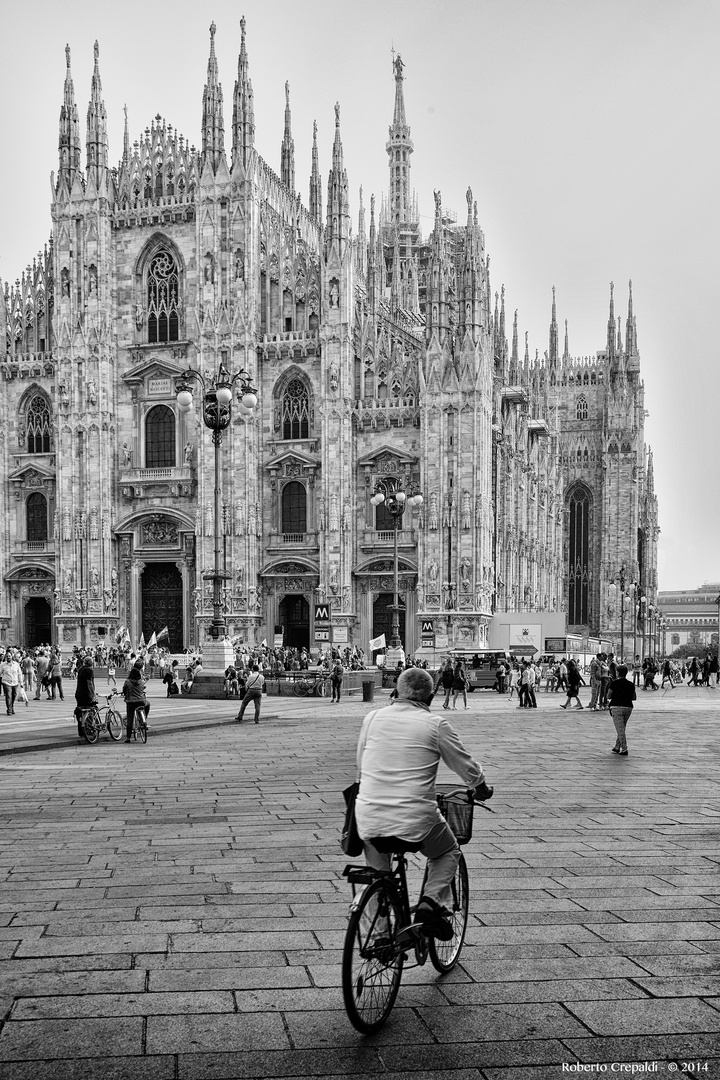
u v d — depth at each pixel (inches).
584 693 3036.4
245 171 3641.7
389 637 3570.4
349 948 353.7
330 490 3558.1
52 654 2428.6
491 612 3663.9
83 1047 356.5
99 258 3779.5
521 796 880.3
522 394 4603.8
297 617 3703.3
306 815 776.3
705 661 4079.7
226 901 529.3
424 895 397.7
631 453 6373.0
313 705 2080.5
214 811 794.8
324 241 3585.1
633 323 6697.8
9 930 479.5
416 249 6304.1
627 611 6328.7
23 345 3964.1
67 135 3821.4
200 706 1990.7
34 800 853.2
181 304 3791.8
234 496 3614.7
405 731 404.2
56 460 3816.4
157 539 3762.3
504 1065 344.8
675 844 672.4
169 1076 336.5
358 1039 363.9
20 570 3892.7
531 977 420.8
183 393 1985.7
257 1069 341.4
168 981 415.2
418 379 3570.4
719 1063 345.4
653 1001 395.9
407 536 3548.2
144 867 603.8
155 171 3843.5
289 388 3688.5
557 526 5915.4
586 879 575.8
